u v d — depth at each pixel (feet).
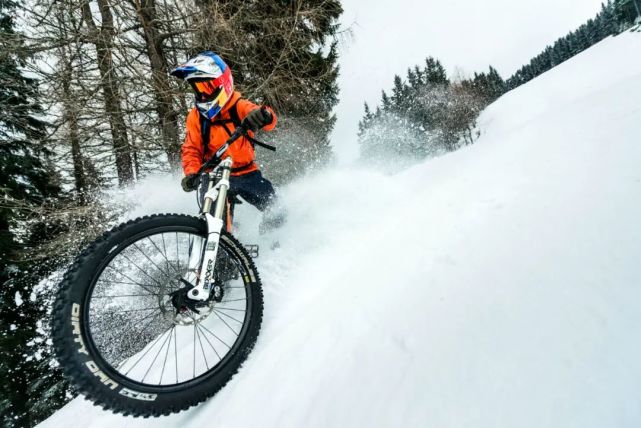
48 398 22.74
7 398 21.79
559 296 3.08
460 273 4.05
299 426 3.00
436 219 6.38
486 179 7.59
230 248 5.30
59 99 13.65
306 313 5.16
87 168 17.51
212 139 7.08
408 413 2.58
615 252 3.31
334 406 2.99
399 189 12.61
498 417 2.26
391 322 3.72
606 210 4.06
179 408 4.14
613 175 4.88
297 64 17.07
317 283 6.64
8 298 22.90
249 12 16.03
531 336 2.78
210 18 14.85
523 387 2.39
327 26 18.01
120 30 14.62
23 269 22.75
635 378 2.13
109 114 14.35
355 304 4.45
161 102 14.98
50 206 16.89
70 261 18.29
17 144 24.89
